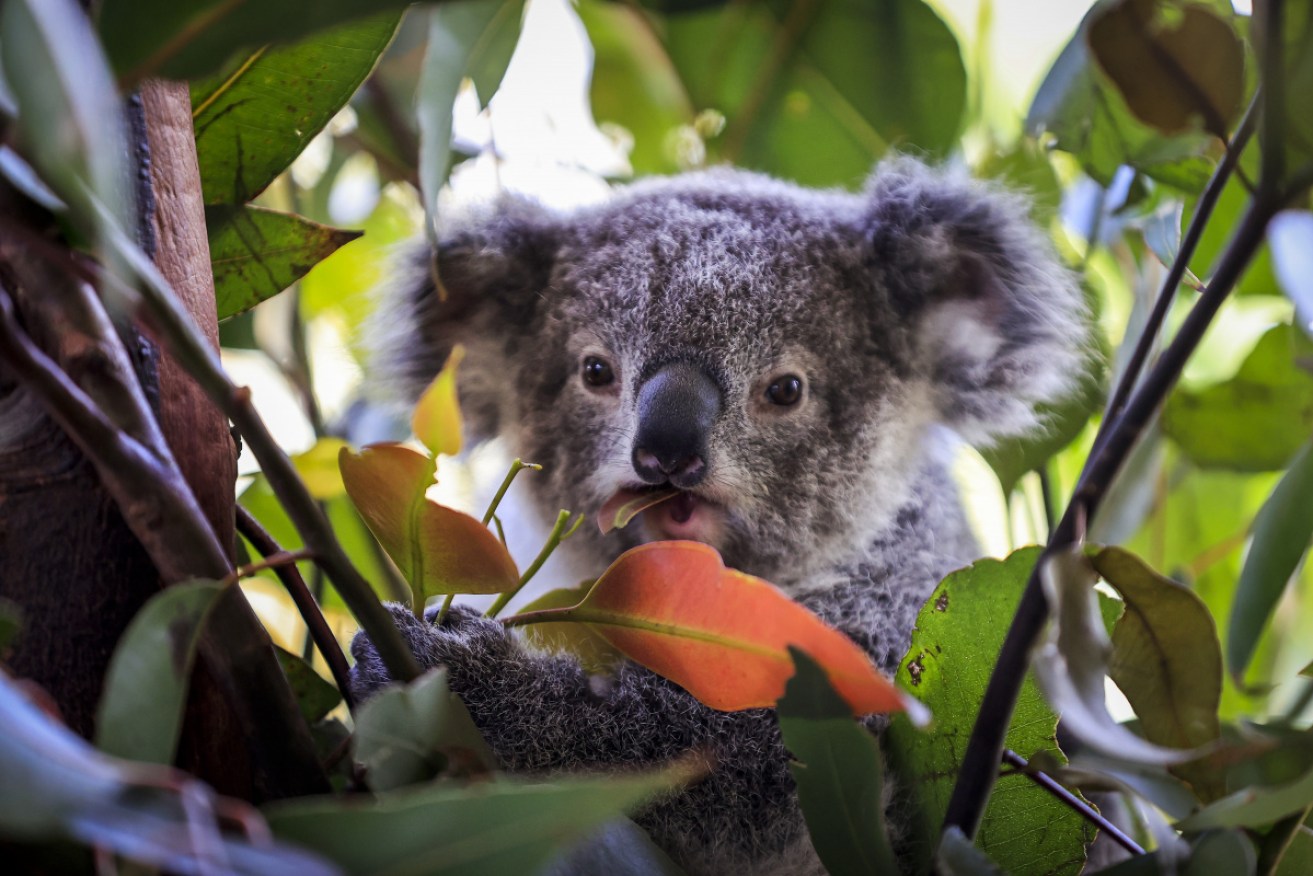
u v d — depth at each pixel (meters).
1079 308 2.84
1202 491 3.43
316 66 1.72
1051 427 2.88
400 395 3.08
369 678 1.88
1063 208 3.27
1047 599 1.34
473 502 3.20
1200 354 3.78
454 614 2.20
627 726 2.34
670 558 1.39
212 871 0.79
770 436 2.62
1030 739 1.65
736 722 2.41
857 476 2.73
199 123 1.73
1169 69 1.46
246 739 1.35
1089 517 1.35
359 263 3.54
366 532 2.92
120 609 1.32
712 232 2.76
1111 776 1.45
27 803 0.79
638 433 2.47
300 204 3.39
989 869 1.21
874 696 1.23
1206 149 2.09
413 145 3.09
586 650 1.78
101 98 0.88
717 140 3.60
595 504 2.73
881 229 2.84
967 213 2.88
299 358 3.07
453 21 1.58
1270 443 2.84
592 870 1.39
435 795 0.94
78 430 1.07
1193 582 2.87
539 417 2.84
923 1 3.17
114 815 0.80
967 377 2.92
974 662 1.66
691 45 3.31
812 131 3.41
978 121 3.65
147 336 1.34
